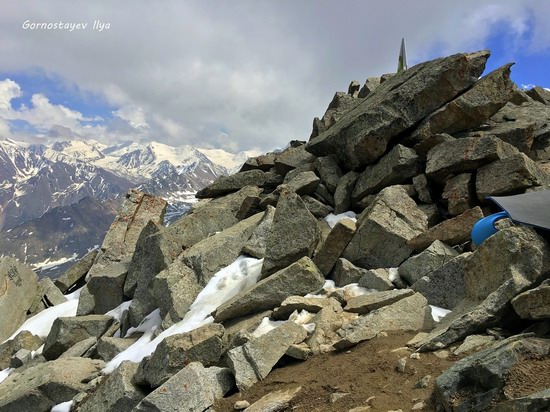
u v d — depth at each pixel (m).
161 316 16.53
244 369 10.25
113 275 20.48
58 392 13.59
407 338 10.12
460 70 17.58
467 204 14.84
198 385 9.85
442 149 16.12
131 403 11.42
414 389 7.86
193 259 17.05
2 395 14.43
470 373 7.11
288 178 21.97
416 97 17.75
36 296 23.95
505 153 15.06
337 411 7.84
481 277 10.21
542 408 5.54
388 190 15.43
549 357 6.84
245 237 18.08
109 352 15.84
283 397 8.94
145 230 20.06
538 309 7.97
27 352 18.81
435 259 12.73
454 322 9.15
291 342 10.88
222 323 13.88
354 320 10.95
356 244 14.46
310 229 14.91
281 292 13.53
